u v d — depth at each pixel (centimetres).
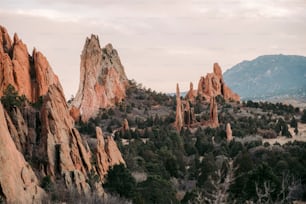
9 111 8325
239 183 7675
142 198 8362
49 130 8219
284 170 10012
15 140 7925
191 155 16675
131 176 9394
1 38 12050
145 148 14975
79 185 7775
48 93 8644
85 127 19362
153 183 9194
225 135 19862
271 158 12388
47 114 8350
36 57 11650
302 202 8162
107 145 10269
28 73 11425
